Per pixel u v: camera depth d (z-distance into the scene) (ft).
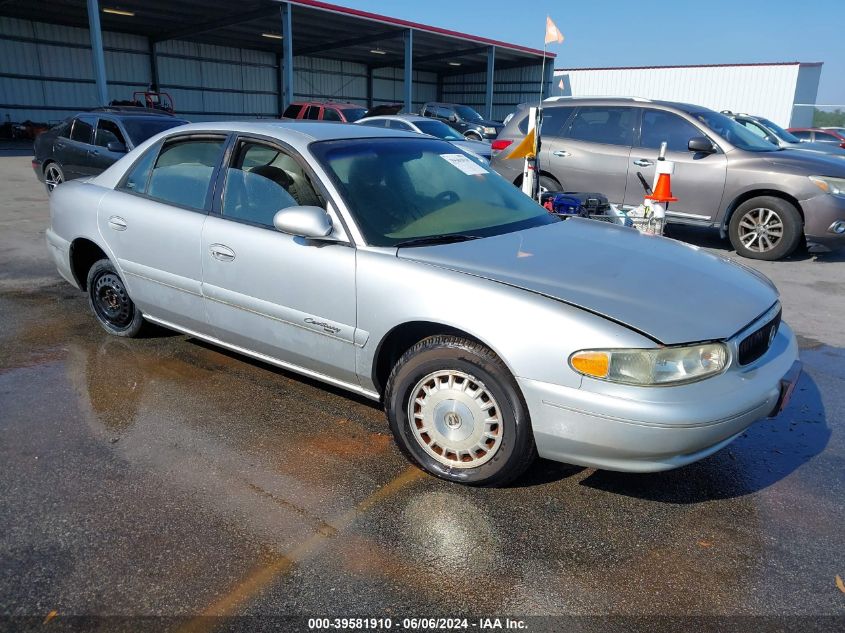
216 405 11.71
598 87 108.99
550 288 8.63
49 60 86.17
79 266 15.11
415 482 9.43
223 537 8.09
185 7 77.00
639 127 26.37
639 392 7.82
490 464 8.97
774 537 8.35
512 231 10.91
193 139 12.51
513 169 28.99
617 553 7.98
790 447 10.73
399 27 87.76
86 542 7.94
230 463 9.81
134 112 34.09
